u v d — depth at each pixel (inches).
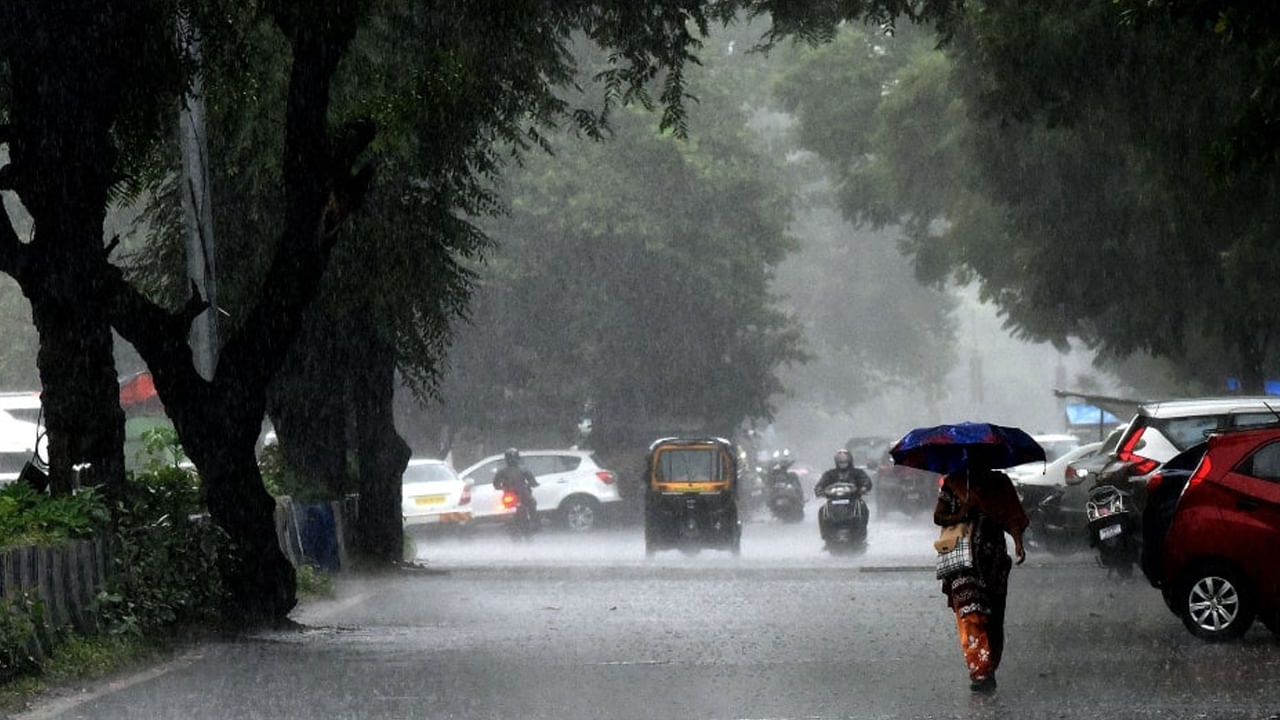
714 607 1959.9
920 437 1258.6
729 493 3464.6
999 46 2765.7
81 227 1653.5
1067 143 3595.0
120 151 1846.7
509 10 1889.8
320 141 1744.6
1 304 5413.4
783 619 1791.3
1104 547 2166.6
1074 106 2878.9
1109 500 2161.7
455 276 2613.2
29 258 1649.9
